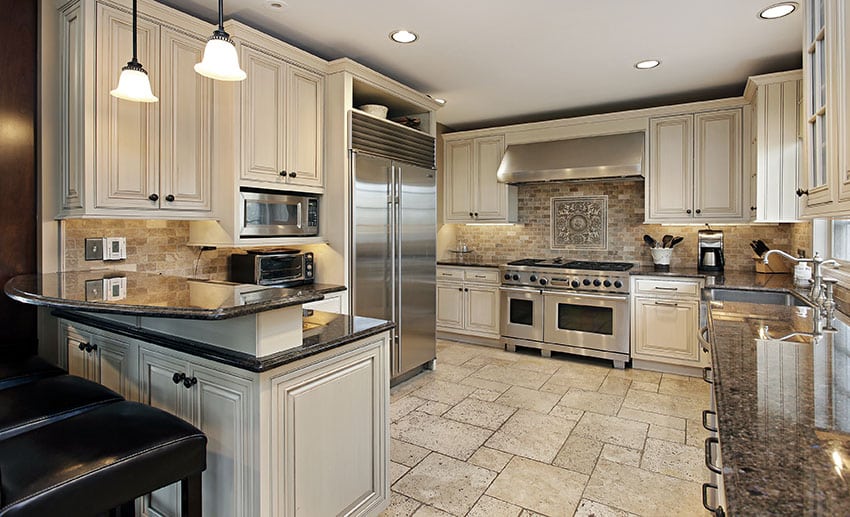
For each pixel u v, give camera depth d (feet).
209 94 8.69
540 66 11.28
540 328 14.73
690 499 7.02
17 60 7.39
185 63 8.32
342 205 10.47
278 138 9.49
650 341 13.16
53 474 3.78
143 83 6.07
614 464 8.05
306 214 10.20
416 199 12.50
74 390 5.61
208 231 9.10
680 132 13.41
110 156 7.35
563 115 15.89
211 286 6.17
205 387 5.23
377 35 9.60
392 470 7.86
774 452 2.62
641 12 8.56
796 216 10.71
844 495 2.17
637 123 13.99
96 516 3.96
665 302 12.92
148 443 4.28
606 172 13.99
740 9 8.39
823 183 5.15
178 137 8.23
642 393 11.47
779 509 2.06
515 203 16.97
